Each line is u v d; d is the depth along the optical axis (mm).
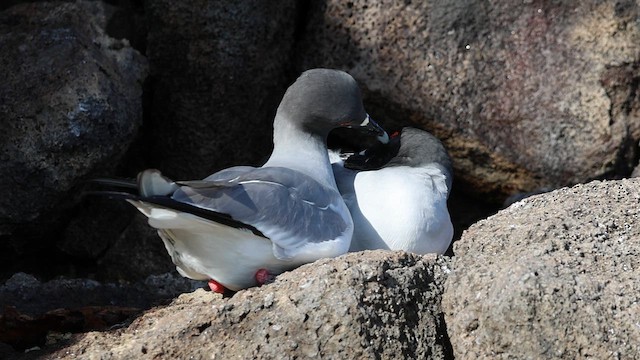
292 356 8656
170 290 11609
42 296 11289
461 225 13500
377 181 10625
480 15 12875
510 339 8336
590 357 8195
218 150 13102
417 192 10500
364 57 12977
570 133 12828
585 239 9078
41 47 12281
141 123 12695
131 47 12852
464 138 12914
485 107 12867
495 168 13016
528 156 12883
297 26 13297
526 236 9148
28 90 11992
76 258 13070
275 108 13273
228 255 9375
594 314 8234
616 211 9477
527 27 12883
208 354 8828
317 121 10523
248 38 12805
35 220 12125
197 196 8945
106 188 12469
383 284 8828
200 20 12742
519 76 12852
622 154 12875
